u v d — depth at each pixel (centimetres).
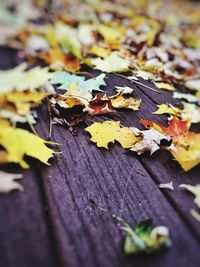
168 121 31
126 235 18
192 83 44
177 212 20
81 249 17
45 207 19
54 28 68
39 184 21
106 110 30
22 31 67
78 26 67
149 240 18
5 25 72
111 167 24
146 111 32
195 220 20
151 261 17
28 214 18
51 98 33
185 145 27
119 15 86
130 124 29
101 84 35
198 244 18
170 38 69
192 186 22
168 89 38
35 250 16
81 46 50
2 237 17
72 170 23
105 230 18
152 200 21
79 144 26
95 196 21
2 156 22
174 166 25
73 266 16
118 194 21
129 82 38
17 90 33
